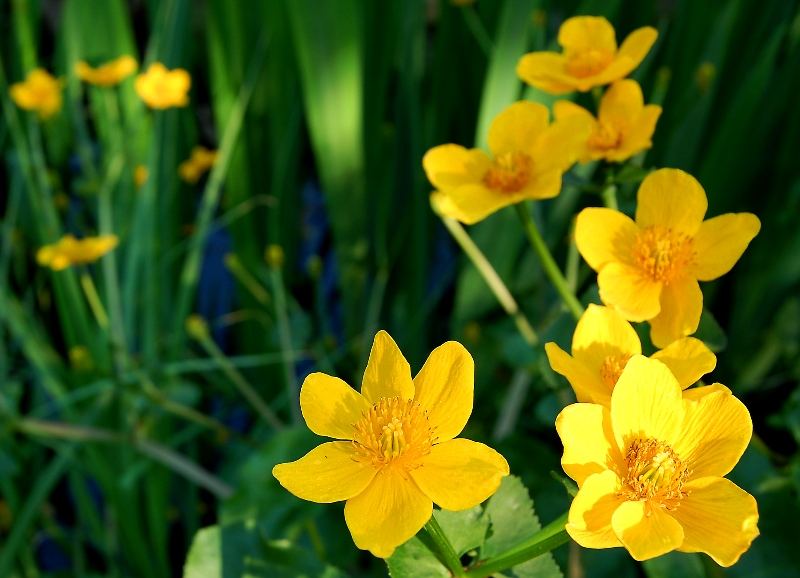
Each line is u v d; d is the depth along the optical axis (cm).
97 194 76
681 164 59
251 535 45
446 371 37
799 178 60
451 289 76
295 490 37
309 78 62
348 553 53
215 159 78
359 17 64
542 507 48
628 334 38
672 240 41
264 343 75
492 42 68
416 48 70
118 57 79
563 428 36
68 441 64
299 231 81
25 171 71
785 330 59
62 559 73
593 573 47
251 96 76
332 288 83
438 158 45
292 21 63
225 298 83
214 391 77
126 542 64
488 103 58
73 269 69
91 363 62
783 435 61
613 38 46
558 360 38
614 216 42
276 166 73
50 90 73
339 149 65
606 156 44
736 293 64
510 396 56
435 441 37
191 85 84
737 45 63
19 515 62
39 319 80
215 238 88
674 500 36
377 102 69
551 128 44
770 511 46
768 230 62
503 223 59
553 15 71
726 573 46
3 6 96
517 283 64
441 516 38
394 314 73
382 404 37
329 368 63
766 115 61
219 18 73
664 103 64
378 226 70
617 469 36
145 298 67
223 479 68
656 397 36
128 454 62
